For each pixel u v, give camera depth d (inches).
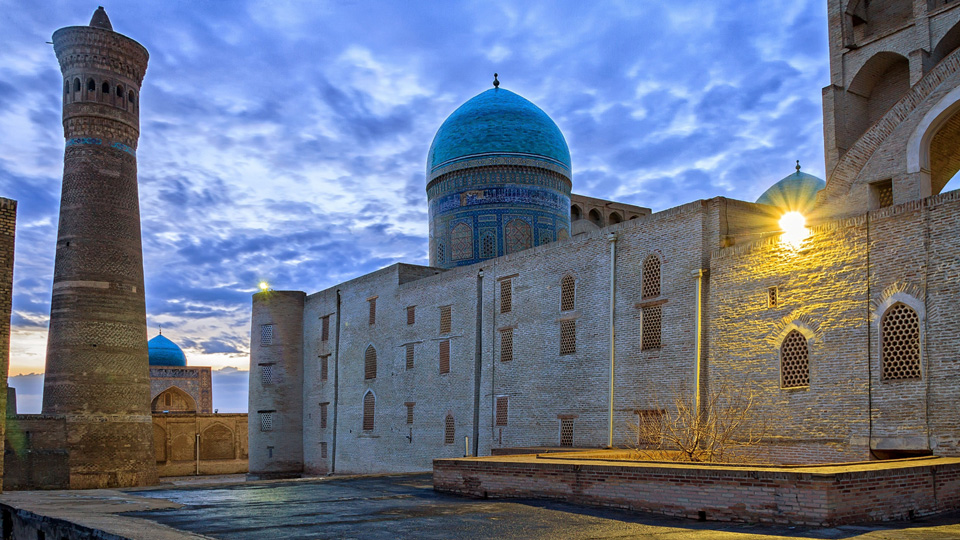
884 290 730.2
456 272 1291.8
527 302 1141.7
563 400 1056.2
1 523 691.4
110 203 1440.7
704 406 865.5
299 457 1717.5
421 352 1355.8
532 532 476.4
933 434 679.7
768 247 833.5
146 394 1454.2
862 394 735.1
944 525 477.7
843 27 986.1
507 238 1541.6
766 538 438.9
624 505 572.1
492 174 1563.7
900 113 784.9
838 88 975.6
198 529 504.7
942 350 682.2
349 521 534.0
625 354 972.6
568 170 1637.6
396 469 1386.6
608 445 975.0
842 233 770.8
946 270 686.5
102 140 1449.3
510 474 666.2
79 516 563.8
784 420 794.8
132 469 1397.6
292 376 1739.7
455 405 1256.2
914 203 717.3
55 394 1366.9
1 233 956.0
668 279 931.3
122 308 1428.4
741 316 850.1
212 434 2165.4
